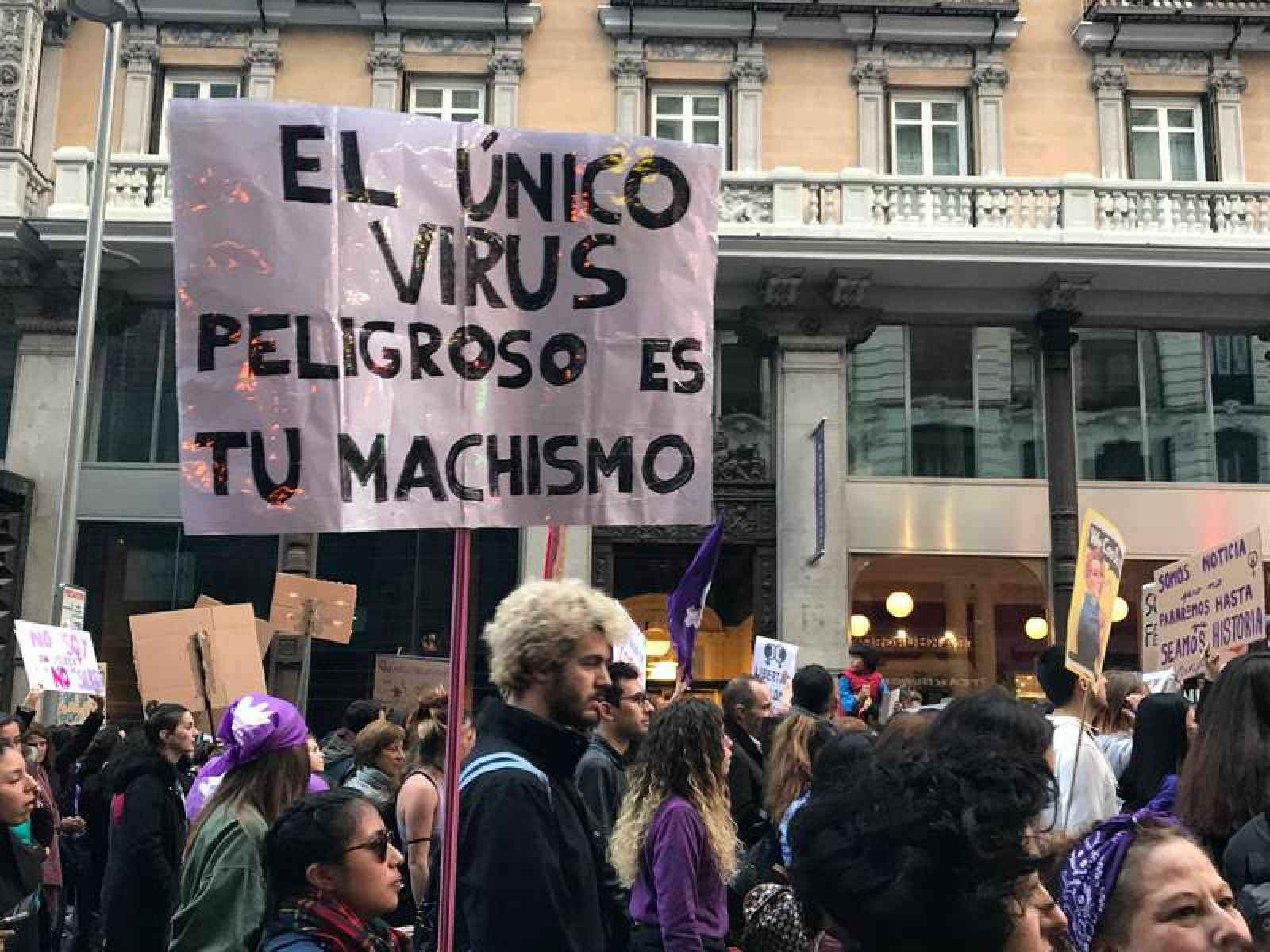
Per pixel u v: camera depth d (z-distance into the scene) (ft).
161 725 20.02
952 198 62.90
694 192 15.97
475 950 10.45
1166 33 66.44
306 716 59.57
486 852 10.51
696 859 14.38
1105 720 24.89
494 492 14.69
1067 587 60.70
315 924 10.52
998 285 63.00
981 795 5.65
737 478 62.54
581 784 17.69
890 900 5.40
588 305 15.38
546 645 11.60
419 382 14.57
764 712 23.61
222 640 34.12
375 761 23.17
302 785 13.85
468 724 21.76
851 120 66.49
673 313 15.65
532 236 15.34
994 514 62.23
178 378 14.03
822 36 66.90
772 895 14.75
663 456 15.34
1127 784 17.49
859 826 5.64
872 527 61.98
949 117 66.95
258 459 13.98
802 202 62.34
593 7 67.10
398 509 14.23
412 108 66.28
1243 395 63.72
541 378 15.11
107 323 62.85
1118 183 62.54
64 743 35.22
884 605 61.62
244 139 14.34
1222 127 66.13
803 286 62.95
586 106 66.18
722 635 63.10
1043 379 63.41
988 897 5.41
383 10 65.62
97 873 26.96
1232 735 12.36
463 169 15.15
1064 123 66.49
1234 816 12.16
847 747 12.30
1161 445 63.21
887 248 60.54
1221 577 27.81
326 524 13.97
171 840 19.61
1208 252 60.49
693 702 15.16
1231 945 6.93
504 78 65.98
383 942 10.92
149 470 61.72
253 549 61.36
